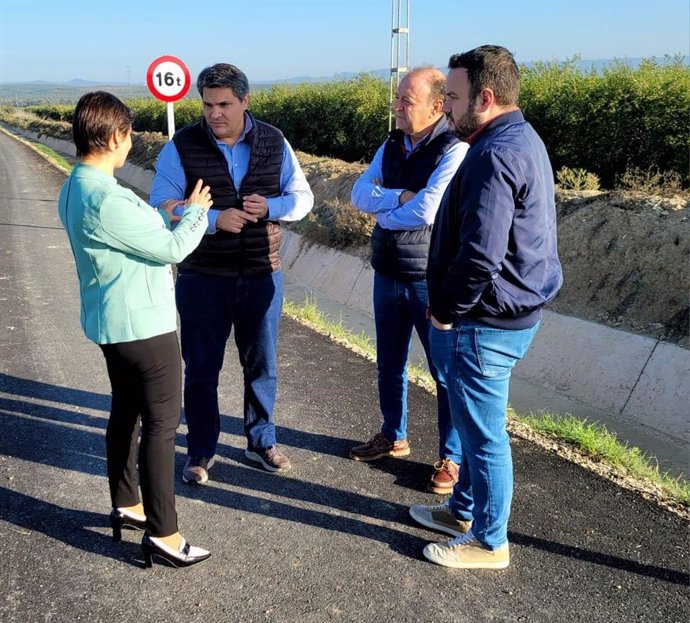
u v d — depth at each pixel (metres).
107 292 2.75
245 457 4.04
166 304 2.86
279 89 21.64
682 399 5.55
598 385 6.18
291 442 4.23
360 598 2.83
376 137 16.36
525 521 3.38
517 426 4.48
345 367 5.60
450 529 3.29
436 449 4.18
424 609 2.77
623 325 6.47
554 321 6.95
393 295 3.72
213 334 3.60
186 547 3.03
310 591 2.87
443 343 2.85
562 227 7.88
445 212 2.74
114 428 3.05
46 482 3.69
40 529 3.27
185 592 2.85
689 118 8.44
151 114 32.41
